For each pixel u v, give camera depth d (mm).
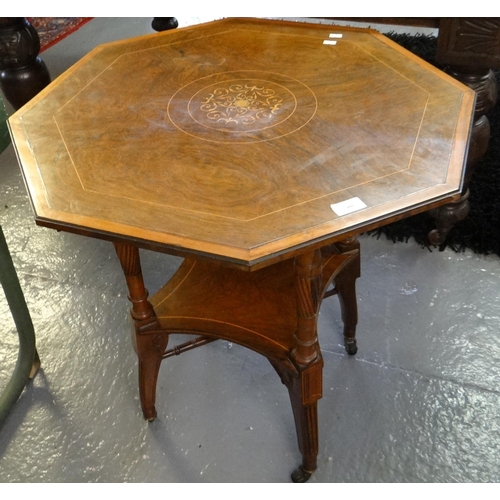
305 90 1242
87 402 1578
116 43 1488
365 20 1560
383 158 1009
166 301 1289
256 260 836
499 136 2391
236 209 923
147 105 1222
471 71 1529
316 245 866
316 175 983
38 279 1971
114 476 1410
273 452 1441
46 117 1188
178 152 1068
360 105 1167
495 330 1699
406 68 1282
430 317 1754
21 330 1523
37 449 1475
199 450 1455
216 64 1376
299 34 1489
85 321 1810
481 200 2104
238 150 1064
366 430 1470
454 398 1528
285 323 1214
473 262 1929
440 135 1054
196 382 1612
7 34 1871
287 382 1213
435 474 1372
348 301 1516
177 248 868
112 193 976
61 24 3586
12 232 2170
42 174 1027
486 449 1413
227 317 1238
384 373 1604
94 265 2012
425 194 922
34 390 1612
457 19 1424
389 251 2002
